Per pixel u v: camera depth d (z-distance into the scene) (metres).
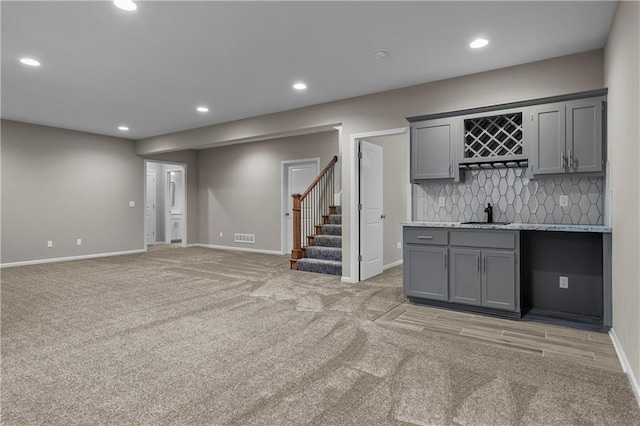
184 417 1.78
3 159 6.15
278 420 1.75
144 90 4.50
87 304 3.79
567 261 3.44
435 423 1.72
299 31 2.99
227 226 8.56
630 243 2.17
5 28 2.92
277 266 6.14
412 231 3.74
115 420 1.75
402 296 4.14
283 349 2.62
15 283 4.82
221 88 4.44
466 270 3.45
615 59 2.68
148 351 2.58
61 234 6.84
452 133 3.77
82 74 3.96
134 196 7.97
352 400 1.92
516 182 3.72
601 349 2.62
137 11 2.67
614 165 2.74
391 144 6.07
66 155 6.91
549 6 2.60
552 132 3.27
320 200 7.04
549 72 3.49
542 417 1.76
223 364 2.37
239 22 2.84
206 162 8.98
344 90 4.50
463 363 2.38
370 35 3.06
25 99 4.90
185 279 5.07
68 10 2.65
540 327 3.09
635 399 1.93
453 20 2.81
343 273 4.92
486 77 3.81
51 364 2.37
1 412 1.82
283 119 5.50
